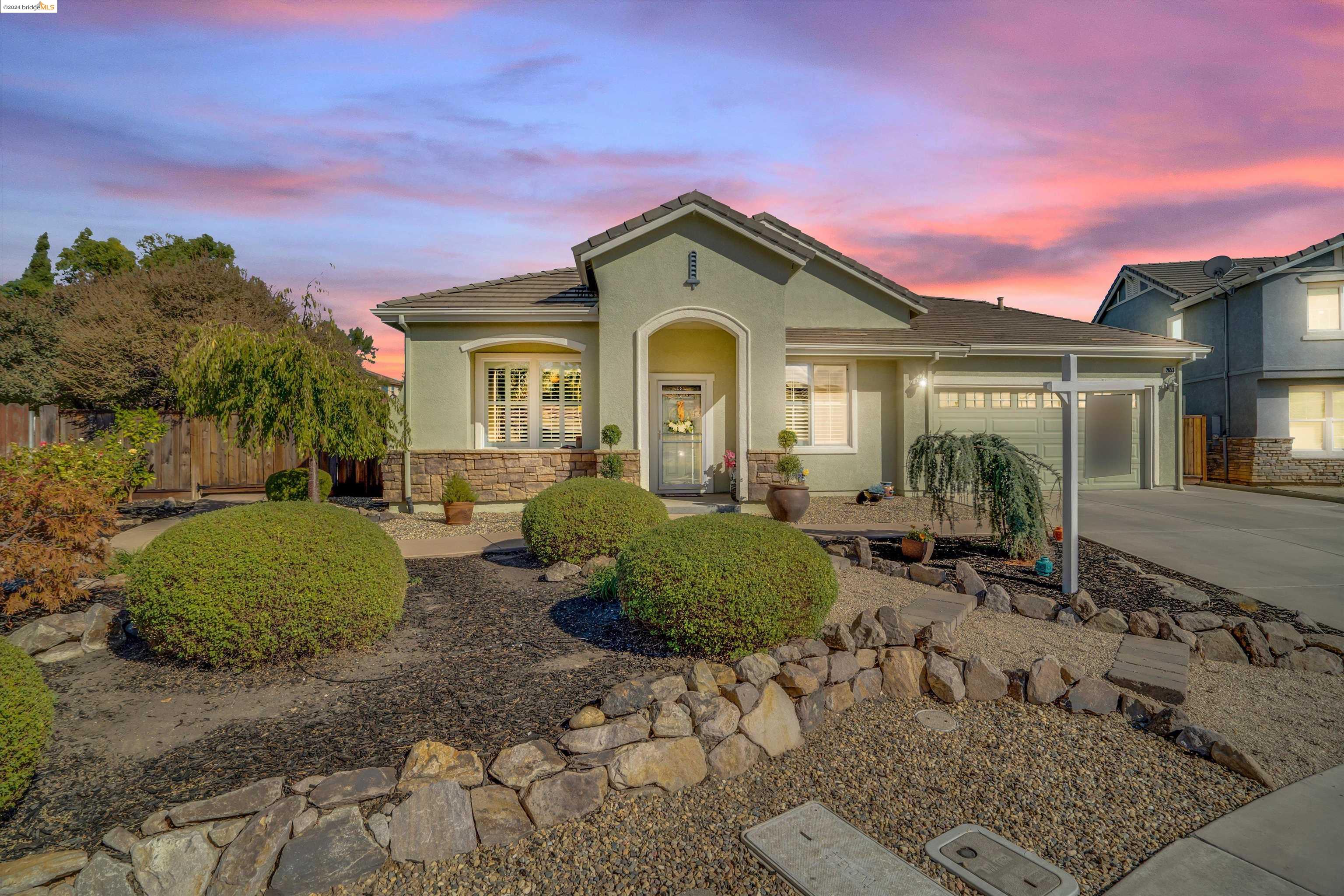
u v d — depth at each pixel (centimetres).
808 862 276
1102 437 648
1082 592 620
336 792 273
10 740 258
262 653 415
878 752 371
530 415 1265
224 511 463
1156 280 2061
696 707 351
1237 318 1769
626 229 1120
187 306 2066
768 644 438
